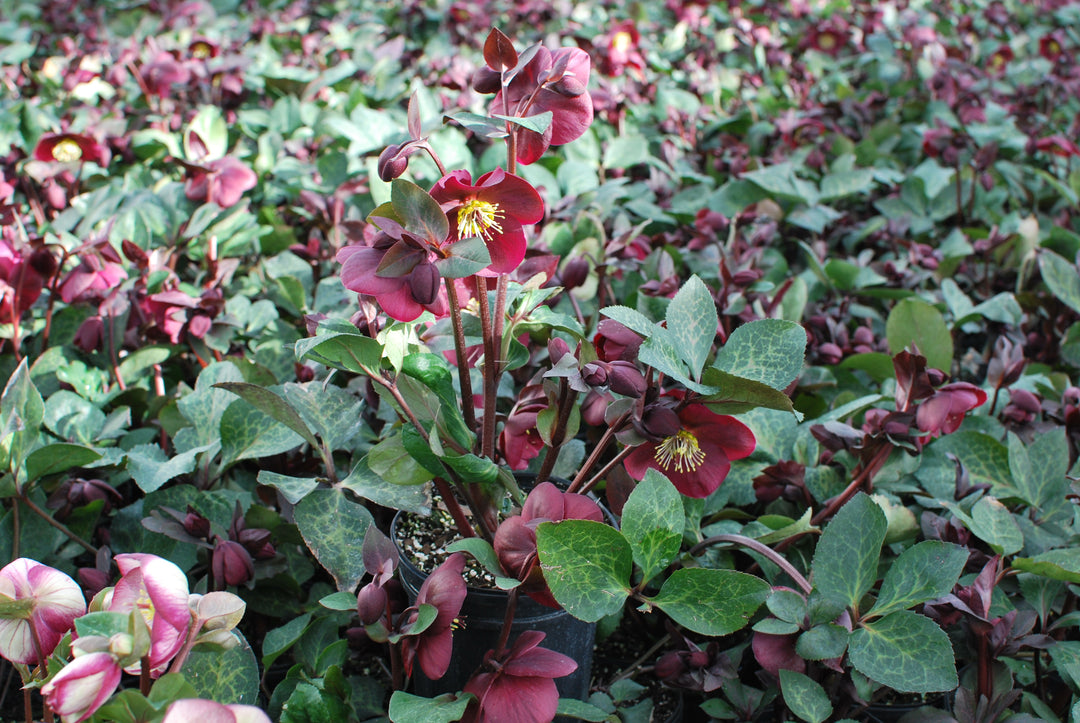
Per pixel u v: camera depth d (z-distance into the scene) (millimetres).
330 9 6285
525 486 1751
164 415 2002
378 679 1819
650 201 3445
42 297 2457
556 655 1273
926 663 1286
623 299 2621
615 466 1571
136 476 1680
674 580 1307
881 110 4652
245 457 1773
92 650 955
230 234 2711
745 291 2375
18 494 1649
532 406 1507
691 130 4137
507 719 1231
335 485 1585
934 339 2172
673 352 1288
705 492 1454
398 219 1228
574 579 1268
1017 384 2299
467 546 1297
